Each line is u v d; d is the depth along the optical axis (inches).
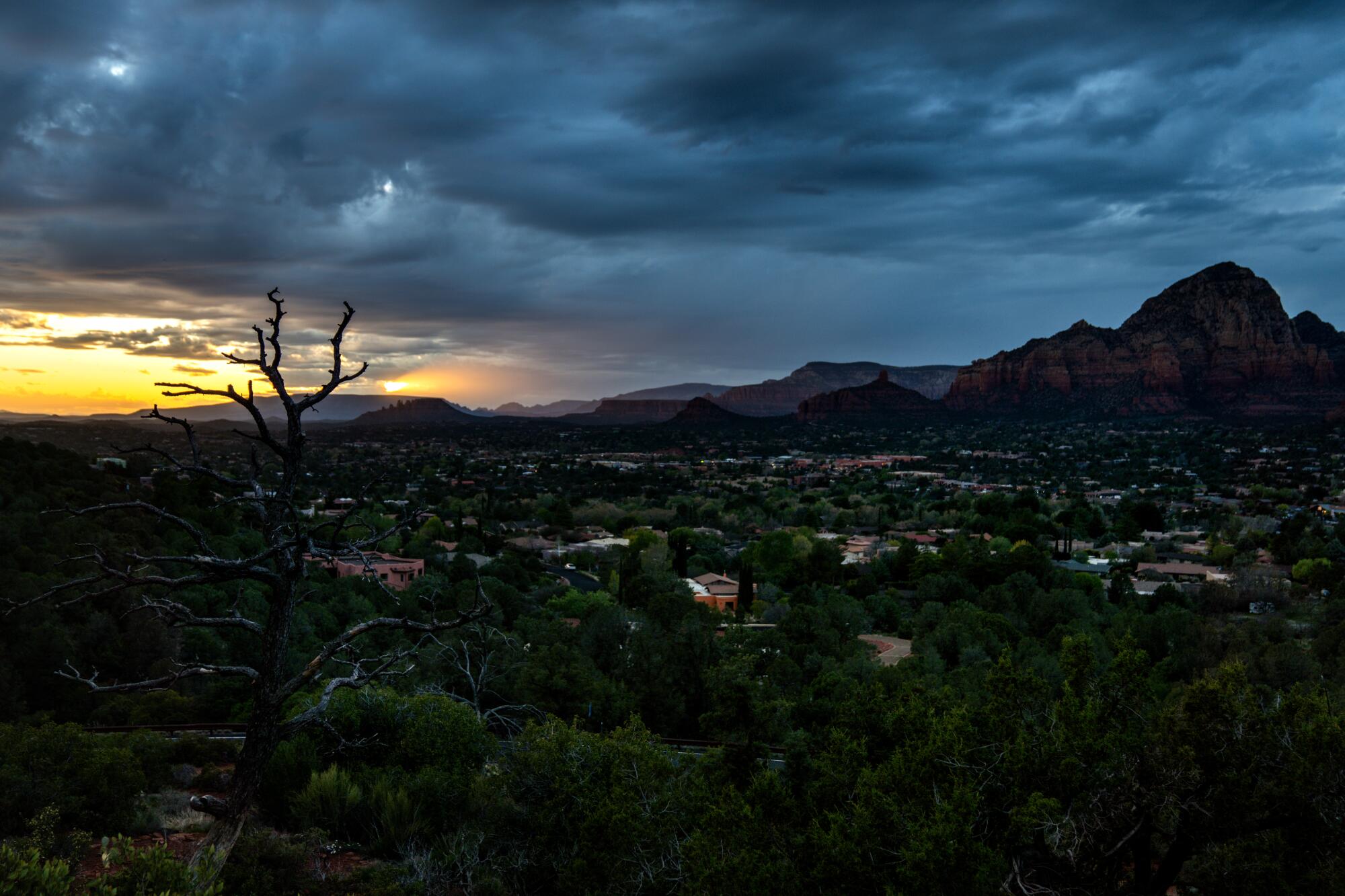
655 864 831.7
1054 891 678.5
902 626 3344.0
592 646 2266.2
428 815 940.6
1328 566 4062.5
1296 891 657.0
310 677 436.5
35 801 792.9
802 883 727.7
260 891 687.7
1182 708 724.7
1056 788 761.0
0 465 3073.3
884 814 729.6
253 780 430.0
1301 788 655.8
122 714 1540.4
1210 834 679.7
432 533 5019.7
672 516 7062.0
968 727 840.3
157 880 422.3
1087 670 880.3
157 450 405.1
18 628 1761.8
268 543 426.3
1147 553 5088.6
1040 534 5728.3
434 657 1692.9
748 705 1434.5
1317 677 2225.6
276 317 431.2
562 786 914.1
